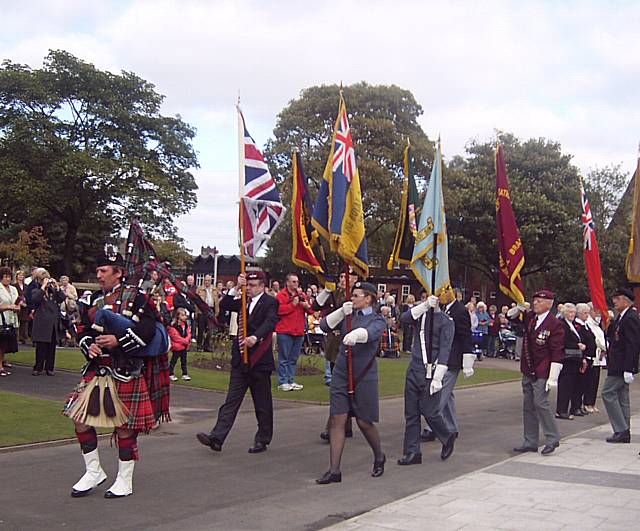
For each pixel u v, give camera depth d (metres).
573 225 40.75
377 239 44.19
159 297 6.78
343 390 7.49
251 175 9.85
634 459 8.84
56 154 39.66
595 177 45.75
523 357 9.34
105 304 6.45
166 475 7.34
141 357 6.49
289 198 36.53
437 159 9.13
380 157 37.22
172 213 42.66
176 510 6.12
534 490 7.02
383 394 14.52
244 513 6.11
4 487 6.57
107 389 6.32
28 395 11.22
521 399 15.16
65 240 44.69
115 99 41.84
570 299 42.75
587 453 9.20
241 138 9.85
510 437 10.38
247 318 8.63
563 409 13.07
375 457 7.72
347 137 8.48
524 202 39.78
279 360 14.24
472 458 8.79
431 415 8.47
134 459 6.55
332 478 7.27
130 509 6.08
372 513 6.09
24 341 19.25
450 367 9.33
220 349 17.53
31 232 40.12
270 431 8.70
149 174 41.06
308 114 37.97
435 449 9.37
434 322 8.41
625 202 43.94
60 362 15.27
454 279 50.78
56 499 6.27
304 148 37.44
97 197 41.47
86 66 41.31
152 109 44.00
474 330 25.83
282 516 6.05
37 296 13.31
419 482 7.44
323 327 7.65
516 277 9.92
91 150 40.38
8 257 38.31
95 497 6.40
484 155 44.00
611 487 7.23
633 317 10.03
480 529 5.65
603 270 41.91
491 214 40.47
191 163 45.78
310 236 10.18
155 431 9.66
